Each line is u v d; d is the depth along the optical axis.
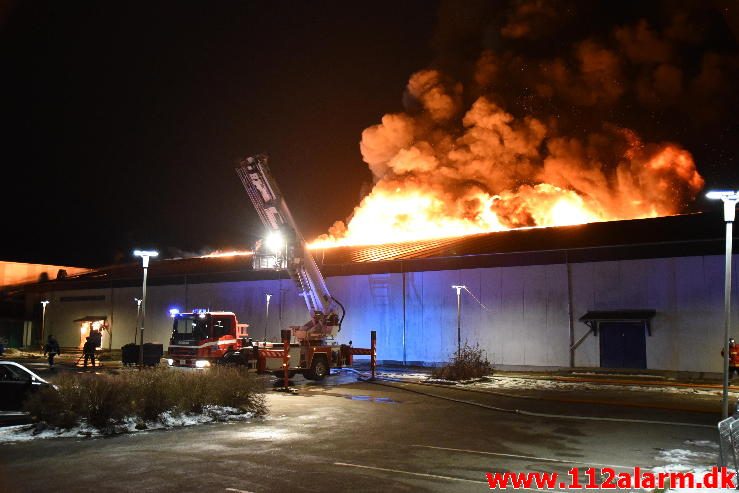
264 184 22.70
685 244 25.67
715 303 24.72
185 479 7.90
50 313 47.56
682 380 23.19
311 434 11.29
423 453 9.64
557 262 28.30
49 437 10.76
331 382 22.41
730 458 9.21
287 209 22.94
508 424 12.61
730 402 16.38
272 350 21.75
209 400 13.27
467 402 16.12
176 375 13.25
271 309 36.50
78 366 28.41
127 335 42.88
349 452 9.66
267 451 9.71
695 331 24.97
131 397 12.04
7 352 40.94
